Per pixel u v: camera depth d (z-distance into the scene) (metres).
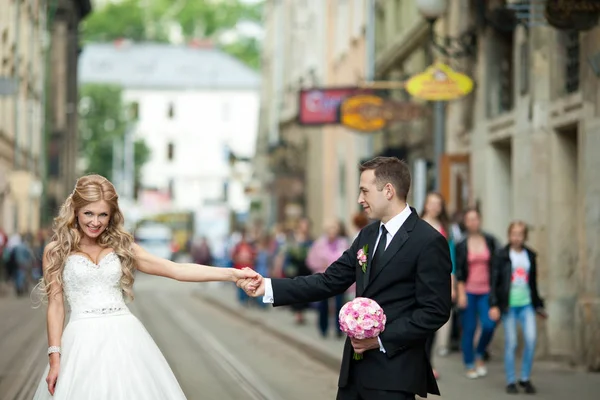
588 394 15.16
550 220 21.05
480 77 26.31
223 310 36.44
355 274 8.38
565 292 20.80
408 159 36.59
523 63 22.81
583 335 18.28
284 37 73.19
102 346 8.70
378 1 43.91
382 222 8.15
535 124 21.78
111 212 8.84
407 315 7.96
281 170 65.62
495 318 15.47
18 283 41.88
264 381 17.31
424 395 8.02
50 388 8.62
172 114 135.25
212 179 135.12
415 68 36.09
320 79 58.47
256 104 135.62
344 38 52.34
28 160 58.66
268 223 79.75
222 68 136.88
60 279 8.74
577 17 17.56
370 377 7.91
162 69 135.75
